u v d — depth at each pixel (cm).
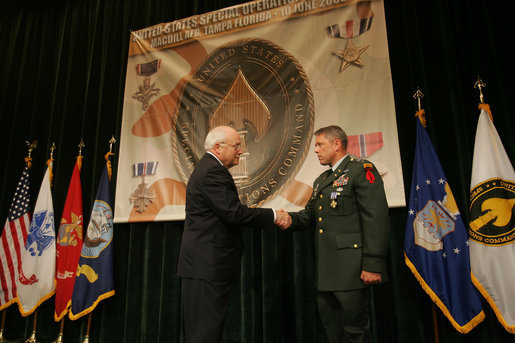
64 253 271
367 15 237
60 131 324
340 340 158
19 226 292
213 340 145
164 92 278
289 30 254
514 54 218
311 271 228
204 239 159
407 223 202
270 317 222
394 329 209
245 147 246
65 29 353
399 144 229
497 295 177
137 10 321
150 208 258
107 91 311
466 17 236
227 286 158
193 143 260
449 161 216
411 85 234
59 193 300
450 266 189
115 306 263
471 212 191
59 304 261
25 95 348
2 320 287
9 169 326
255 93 252
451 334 195
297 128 237
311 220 193
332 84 235
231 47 267
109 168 279
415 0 245
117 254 272
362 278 150
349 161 175
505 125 210
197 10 294
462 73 228
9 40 382
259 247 243
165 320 241
